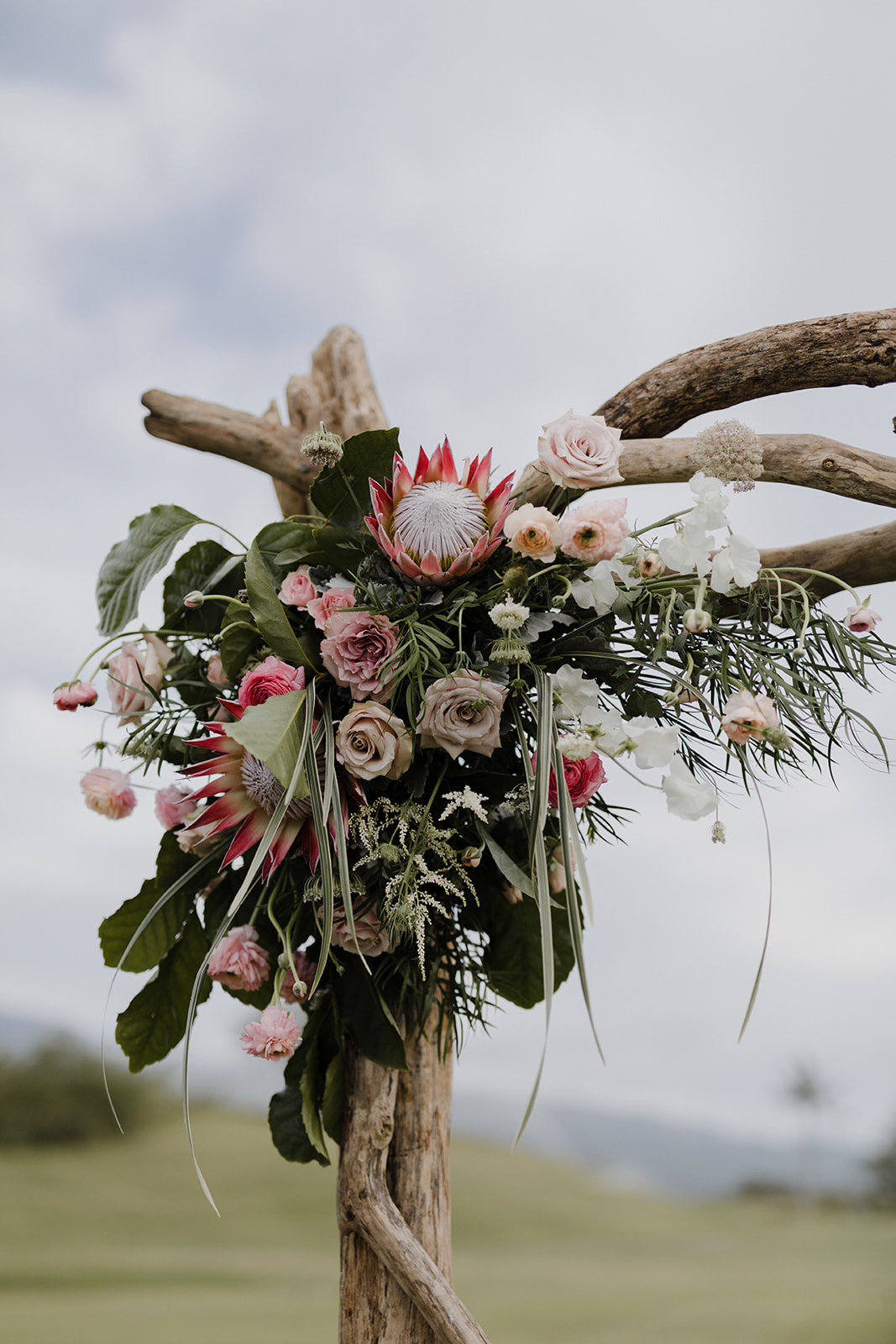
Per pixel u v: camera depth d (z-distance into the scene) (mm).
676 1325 13992
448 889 1050
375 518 1130
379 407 2004
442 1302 1065
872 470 1240
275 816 957
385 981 1180
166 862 1265
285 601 1146
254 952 1125
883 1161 29766
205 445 1971
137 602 1318
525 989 1228
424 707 1039
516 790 1094
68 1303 12891
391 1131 1163
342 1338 1147
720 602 1212
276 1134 1266
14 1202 17750
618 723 1041
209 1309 12984
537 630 1095
